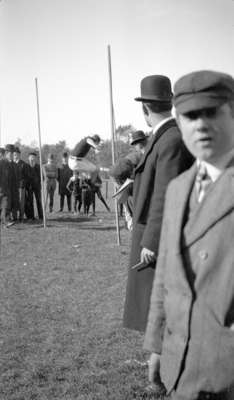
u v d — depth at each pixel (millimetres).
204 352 2225
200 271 2234
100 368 5129
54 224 17844
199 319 2234
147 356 5406
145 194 4305
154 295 2562
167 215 2420
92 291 8273
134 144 9109
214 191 2252
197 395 2242
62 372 5062
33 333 6238
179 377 2301
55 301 7727
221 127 2271
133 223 4473
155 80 4297
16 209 18266
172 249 2324
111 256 11297
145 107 4352
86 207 21062
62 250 12312
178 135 4137
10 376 4977
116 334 6109
